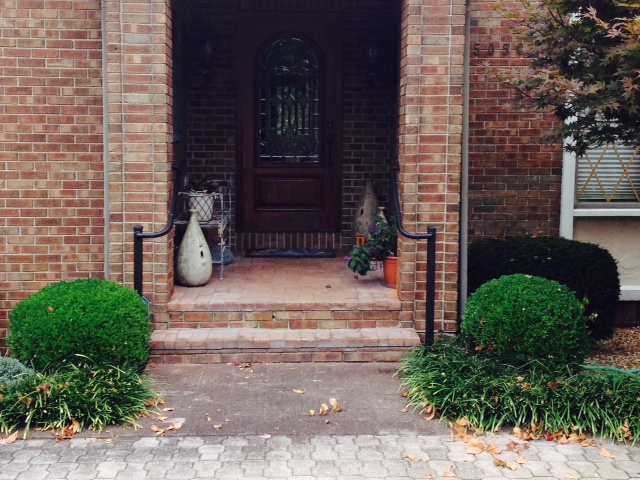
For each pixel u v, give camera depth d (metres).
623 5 5.23
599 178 8.14
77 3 7.04
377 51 8.95
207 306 6.80
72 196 7.23
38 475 4.61
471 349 6.14
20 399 5.26
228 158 9.14
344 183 9.24
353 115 9.17
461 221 6.93
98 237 7.28
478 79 7.82
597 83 5.39
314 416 5.49
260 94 9.17
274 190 9.31
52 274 7.28
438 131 6.67
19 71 7.08
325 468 4.73
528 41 6.17
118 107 6.55
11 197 7.21
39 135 7.16
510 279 6.13
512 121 7.88
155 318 6.77
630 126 5.79
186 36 8.88
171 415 5.49
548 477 4.64
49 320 5.71
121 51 6.51
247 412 5.55
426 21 6.58
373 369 6.49
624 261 8.16
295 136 9.25
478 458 4.88
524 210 7.98
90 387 5.46
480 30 7.76
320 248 9.35
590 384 5.54
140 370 6.14
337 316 6.87
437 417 5.49
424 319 6.85
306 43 9.12
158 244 6.69
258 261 8.73
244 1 8.95
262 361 6.61
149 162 6.61
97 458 4.84
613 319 7.39
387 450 4.98
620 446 5.08
